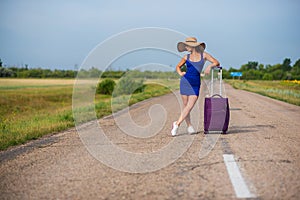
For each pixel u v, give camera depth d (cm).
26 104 3288
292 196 406
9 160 641
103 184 473
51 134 969
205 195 418
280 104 2148
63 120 1273
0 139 851
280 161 580
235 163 572
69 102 3575
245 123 1134
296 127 1037
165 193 429
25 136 889
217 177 493
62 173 535
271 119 1262
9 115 2144
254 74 13225
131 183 475
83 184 475
